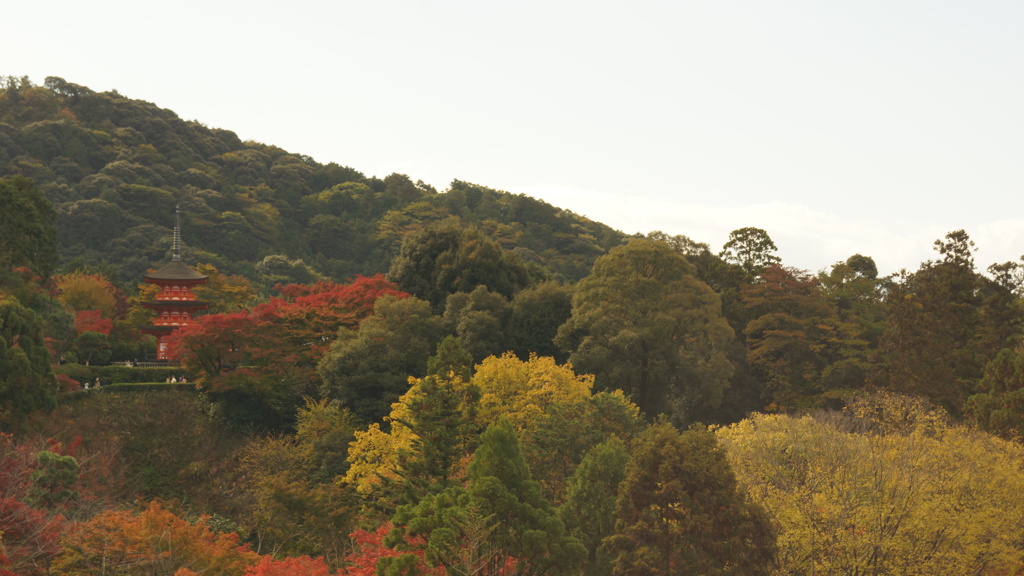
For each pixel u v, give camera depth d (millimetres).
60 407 53281
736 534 27047
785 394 64062
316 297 62906
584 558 26641
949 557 30125
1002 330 58562
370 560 26516
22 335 46344
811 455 34031
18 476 31219
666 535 27500
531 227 179750
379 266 163500
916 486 31328
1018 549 32625
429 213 186375
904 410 43531
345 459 46250
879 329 72500
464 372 39625
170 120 194500
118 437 52625
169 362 73750
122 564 24953
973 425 46469
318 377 58688
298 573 24156
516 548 26141
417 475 35500
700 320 58469
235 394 58844
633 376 56531
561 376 47000
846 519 29953
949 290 58688
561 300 63906
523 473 27781
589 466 32594
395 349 55125
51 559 26438
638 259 59938
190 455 53781
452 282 66312
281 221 171625
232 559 26875
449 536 24344
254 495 45125
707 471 27641
